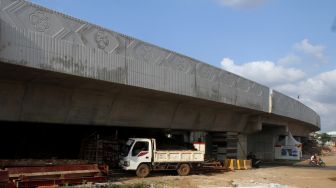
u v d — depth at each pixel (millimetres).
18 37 17984
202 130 38156
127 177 26484
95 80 22016
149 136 34562
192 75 29594
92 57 21516
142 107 29375
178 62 28188
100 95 25594
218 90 33094
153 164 27641
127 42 23922
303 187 26312
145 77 25156
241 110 40406
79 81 22172
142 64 24984
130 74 24031
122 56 23484
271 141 60594
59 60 19750
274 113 45812
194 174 31250
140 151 27156
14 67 18484
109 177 25656
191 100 31422
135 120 29359
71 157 31734
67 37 20219
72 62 20406
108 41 22578
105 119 26953
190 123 35500
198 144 31484
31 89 21859
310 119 68188
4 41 17391
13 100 21375
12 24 17766
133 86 24312
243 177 31219
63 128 32125
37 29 18844
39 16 18969
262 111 42500
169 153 28562
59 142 32250
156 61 26141
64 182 20531
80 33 20922
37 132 31047
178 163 29250
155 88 25938
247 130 46406
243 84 37812
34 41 18656
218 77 33219
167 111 31953
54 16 19656
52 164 20953
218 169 33875
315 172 39406
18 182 18609
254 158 44750
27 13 18453
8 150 29547
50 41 19375
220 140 42406
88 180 21812
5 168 18906
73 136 32281
